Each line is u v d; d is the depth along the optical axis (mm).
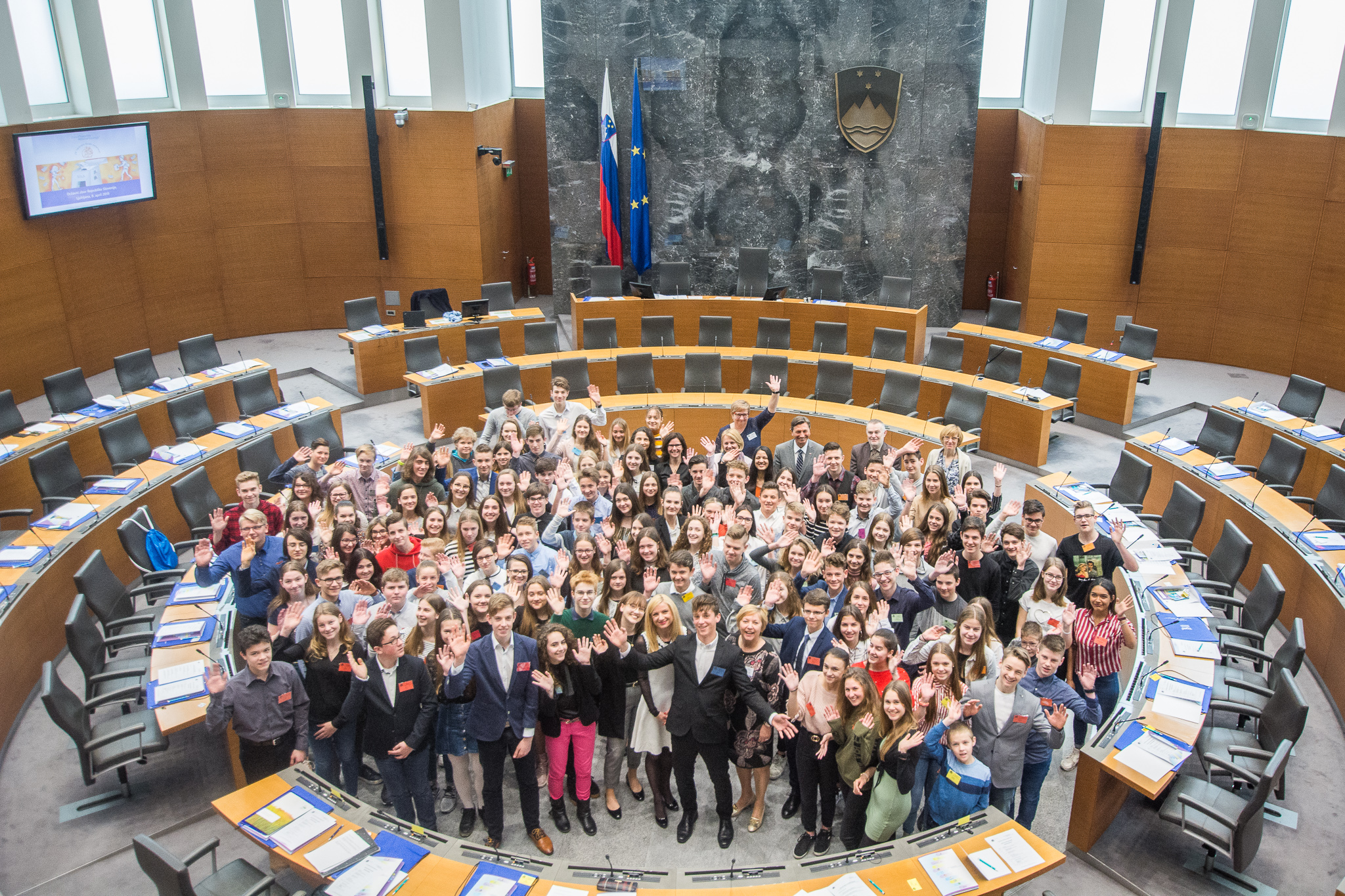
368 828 5281
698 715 5852
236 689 5738
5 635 7434
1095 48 14625
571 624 6215
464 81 15648
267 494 10055
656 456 9523
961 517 8398
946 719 5438
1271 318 14844
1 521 9812
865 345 14789
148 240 14930
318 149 15984
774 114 16109
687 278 15883
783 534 7562
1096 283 15625
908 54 15617
